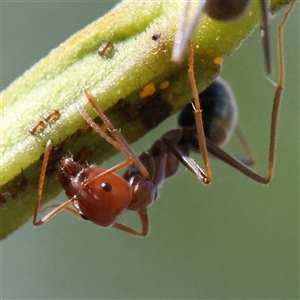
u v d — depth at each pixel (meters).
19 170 0.05
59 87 0.05
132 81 0.05
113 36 0.05
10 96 0.05
